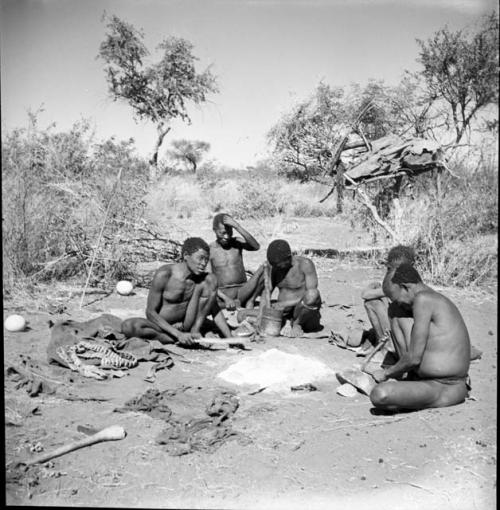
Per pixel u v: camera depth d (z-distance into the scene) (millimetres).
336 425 3910
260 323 5871
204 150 19750
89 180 8242
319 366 4902
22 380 4457
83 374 4656
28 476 3287
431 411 4098
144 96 15453
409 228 8969
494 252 8406
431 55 9711
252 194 15031
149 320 5383
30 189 7770
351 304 7133
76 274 7910
